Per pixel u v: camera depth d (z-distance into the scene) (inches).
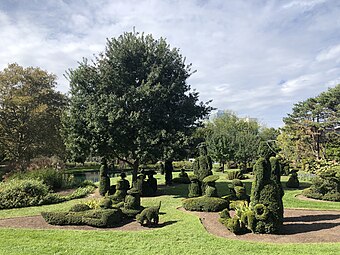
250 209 365.7
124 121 653.3
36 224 408.8
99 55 719.1
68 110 720.3
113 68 698.8
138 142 641.0
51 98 1424.7
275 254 270.5
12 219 444.5
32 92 1386.6
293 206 529.7
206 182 505.0
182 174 985.5
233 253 277.6
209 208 468.1
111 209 407.2
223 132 1354.6
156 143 647.8
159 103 690.8
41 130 1310.3
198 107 769.6
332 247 283.9
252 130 1792.6
